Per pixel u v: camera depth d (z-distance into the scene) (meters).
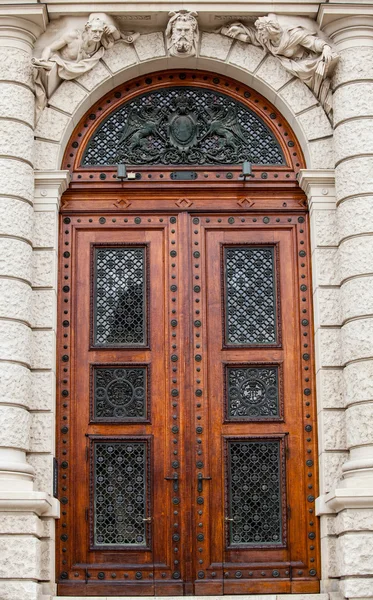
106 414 11.94
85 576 11.52
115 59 12.46
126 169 12.45
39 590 10.78
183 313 12.17
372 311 11.39
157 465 11.82
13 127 11.77
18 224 11.57
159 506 11.73
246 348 12.12
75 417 11.90
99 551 11.60
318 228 12.08
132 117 12.69
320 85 12.26
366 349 11.32
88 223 12.40
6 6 11.91
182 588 11.50
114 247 12.38
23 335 11.37
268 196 12.52
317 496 11.73
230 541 11.67
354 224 11.65
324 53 12.03
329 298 11.91
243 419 11.93
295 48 12.31
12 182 11.63
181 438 11.87
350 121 11.88
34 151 12.09
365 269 11.48
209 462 11.83
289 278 12.32
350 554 10.73
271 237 12.43
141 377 12.06
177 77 12.77
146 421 11.89
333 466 11.52
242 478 11.84
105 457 11.85
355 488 10.77
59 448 11.79
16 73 11.92
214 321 12.19
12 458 11.02
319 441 11.70
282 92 12.39
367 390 11.23
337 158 12.00
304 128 12.31
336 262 12.00
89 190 12.43
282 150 12.61
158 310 12.22
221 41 12.54
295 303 12.24
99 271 12.34
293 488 11.79
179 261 12.32
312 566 11.58
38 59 12.02
